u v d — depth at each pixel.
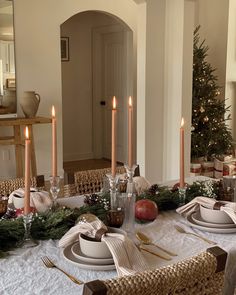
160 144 4.78
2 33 5.06
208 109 5.43
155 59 4.59
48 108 5.52
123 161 6.91
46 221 1.70
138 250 1.47
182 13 4.37
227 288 1.52
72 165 6.84
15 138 4.88
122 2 6.01
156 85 4.64
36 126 5.44
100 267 1.39
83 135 7.30
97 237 1.46
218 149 5.55
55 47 5.47
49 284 1.31
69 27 6.88
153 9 4.47
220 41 6.21
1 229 1.57
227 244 1.64
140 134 4.71
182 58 4.44
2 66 5.09
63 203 2.11
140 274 1.05
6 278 1.34
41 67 5.39
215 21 6.22
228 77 6.25
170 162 4.73
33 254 1.52
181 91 4.50
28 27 5.23
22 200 1.87
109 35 6.90
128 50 6.46
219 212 1.79
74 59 7.01
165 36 4.61
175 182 2.56
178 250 1.58
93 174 2.52
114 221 1.70
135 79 6.51
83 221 1.58
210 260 1.14
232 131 6.46
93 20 7.06
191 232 1.77
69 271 1.39
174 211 2.04
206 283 1.16
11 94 5.16
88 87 7.23
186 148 4.64
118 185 2.02
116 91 6.92
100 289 0.96
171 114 4.66
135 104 6.57
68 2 5.50
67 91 7.02
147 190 2.15
